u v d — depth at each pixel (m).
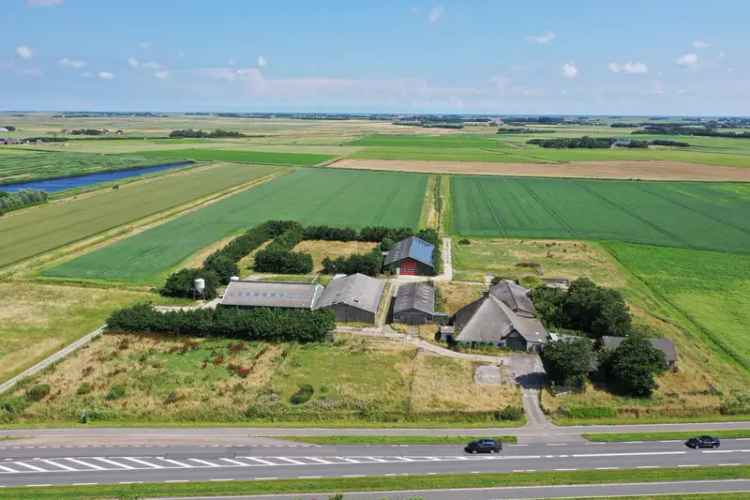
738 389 66.44
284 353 74.75
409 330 83.31
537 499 47.31
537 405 63.62
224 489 48.09
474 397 64.88
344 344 78.25
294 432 57.91
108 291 96.19
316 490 48.06
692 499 46.97
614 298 82.75
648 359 64.94
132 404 62.53
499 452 54.25
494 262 116.44
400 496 47.47
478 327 78.56
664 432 57.88
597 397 64.56
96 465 52.06
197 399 63.66
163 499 46.88
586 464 52.47
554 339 77.38
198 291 92.56
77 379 67.81
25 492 47.78
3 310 87.62
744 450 54.66
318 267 112.44
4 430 58.03
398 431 58.28
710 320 86.25
